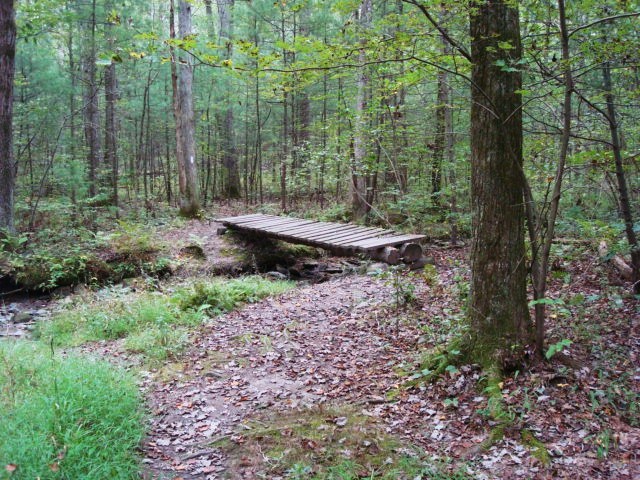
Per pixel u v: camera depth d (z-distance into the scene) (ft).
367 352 18.24
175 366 18.15
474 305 15.34
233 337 20.76
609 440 11.84
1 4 30.04
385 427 13.48
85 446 11.44
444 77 24.38
